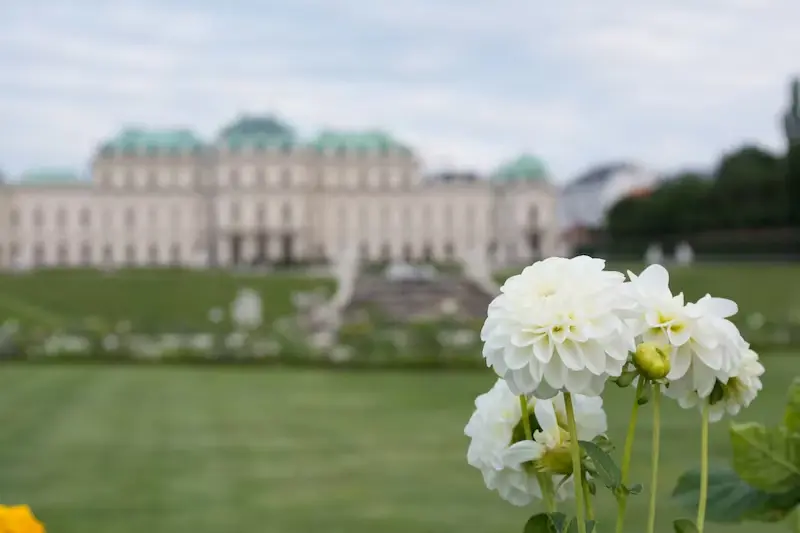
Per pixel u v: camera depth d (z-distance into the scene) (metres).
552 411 2.49
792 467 2.80
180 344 27.45
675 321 2.31
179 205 98.94
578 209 134.12
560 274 2.24
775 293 44.88
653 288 2.42
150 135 101.62
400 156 100.38
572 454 2.26
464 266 50.69
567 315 2.11
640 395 2.33
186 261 99.00
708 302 2.41
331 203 99.12
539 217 101.69
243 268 82.50
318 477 11.68
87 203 98.31
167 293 52.41
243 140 98.69
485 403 2.59
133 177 100.31
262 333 29.55
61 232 98.31
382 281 46.62
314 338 29.00
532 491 2.56
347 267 43.06
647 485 10.51
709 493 3.10
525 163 103.81
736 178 77.38
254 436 14.45
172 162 100.44
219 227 97.81
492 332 2.17
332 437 14.30
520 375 2.13
